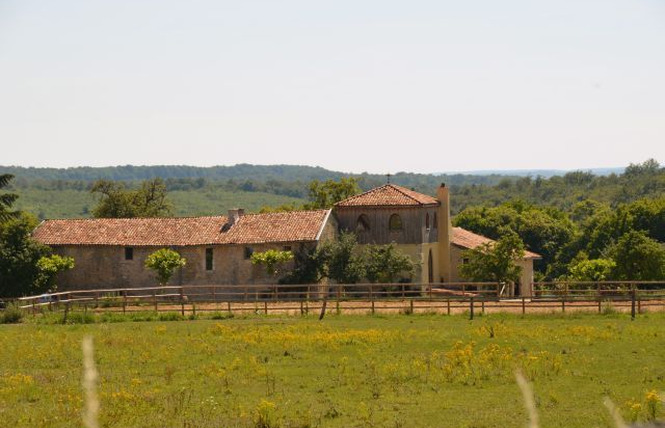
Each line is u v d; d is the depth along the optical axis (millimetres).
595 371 31203
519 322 45688
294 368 32781
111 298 57719
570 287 72625
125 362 34656
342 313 51344
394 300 52562
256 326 45812
